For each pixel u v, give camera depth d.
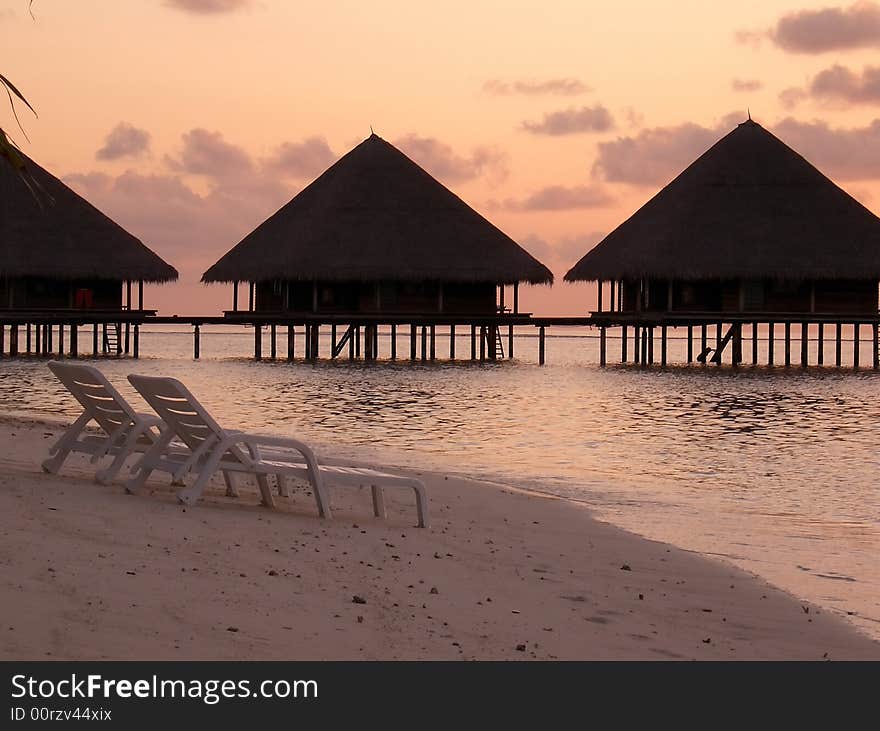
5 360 60.50
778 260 51.97
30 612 7.00
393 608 8.05
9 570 7.80
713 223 53.16
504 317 57.19
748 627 8.70
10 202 58.03
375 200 56.88
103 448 12.05
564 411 34.00
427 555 9.92
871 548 12.34
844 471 20.23
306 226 56.41
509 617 8.23
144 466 11.41
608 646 7.80
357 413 32.47
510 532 11.95
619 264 53.06
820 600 9.71
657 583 9.93
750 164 54.72
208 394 39.50
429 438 25.70
